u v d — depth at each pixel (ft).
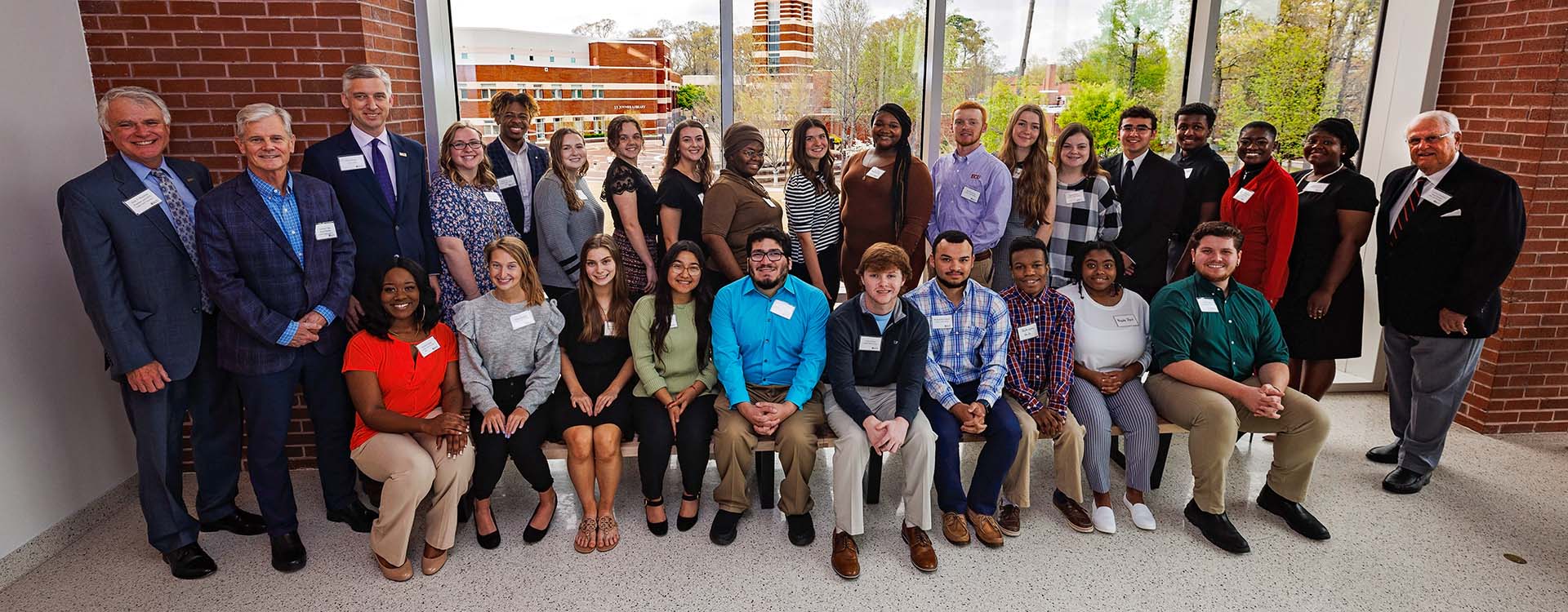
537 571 8.73
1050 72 13.73
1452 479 11.12
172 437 8.52
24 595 8.27
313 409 9.07
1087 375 10.13
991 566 8.85
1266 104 14.19
